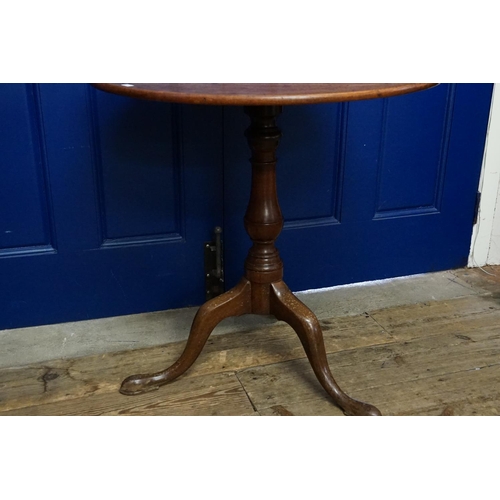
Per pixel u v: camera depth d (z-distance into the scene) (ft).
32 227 5.01
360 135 5.57
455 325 5.36
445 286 6.11
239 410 4.26
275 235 4.34
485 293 5.97
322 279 5.98
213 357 4.87
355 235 5.93
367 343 5.08
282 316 4.39
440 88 5.69
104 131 4.89
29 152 4.80
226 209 5.40
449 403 4.34
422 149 5.86
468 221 6.33
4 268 5.05
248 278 4.43
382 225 5.99
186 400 4.36
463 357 4.89
